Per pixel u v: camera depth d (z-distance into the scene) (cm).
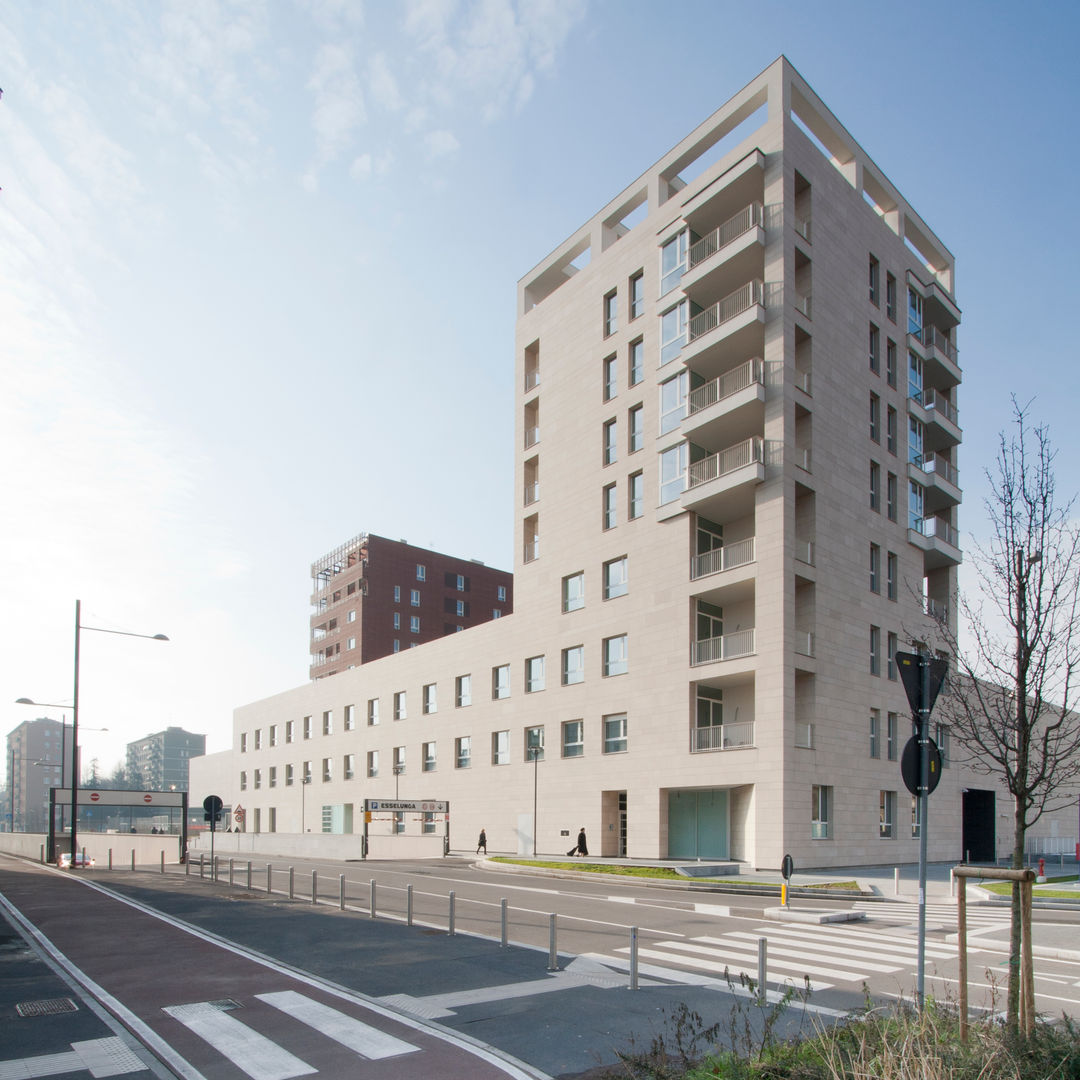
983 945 1451
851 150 4012
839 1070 588
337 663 8825
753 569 3319
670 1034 846
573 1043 819
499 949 1296
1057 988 1127
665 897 2200
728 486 3384
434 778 5241
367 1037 827
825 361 3591
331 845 4222
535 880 2741
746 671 3284
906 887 2509
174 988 1027
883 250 4116
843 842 3303
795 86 3659
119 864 4519
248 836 5097
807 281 3591
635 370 4106
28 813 16750
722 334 3512
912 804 3775
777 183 3491
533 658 4528
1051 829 5166
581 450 4319
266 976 1093
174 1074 723
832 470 3541
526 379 4850
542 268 4844
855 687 3484
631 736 3769
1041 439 974
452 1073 724
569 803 4081
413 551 9038
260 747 7788
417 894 2141
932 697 901
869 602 3638
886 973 1189
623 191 4300
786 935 1531
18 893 2109
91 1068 737
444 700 5256
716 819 3438
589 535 4184
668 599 3681
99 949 1286
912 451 4178
